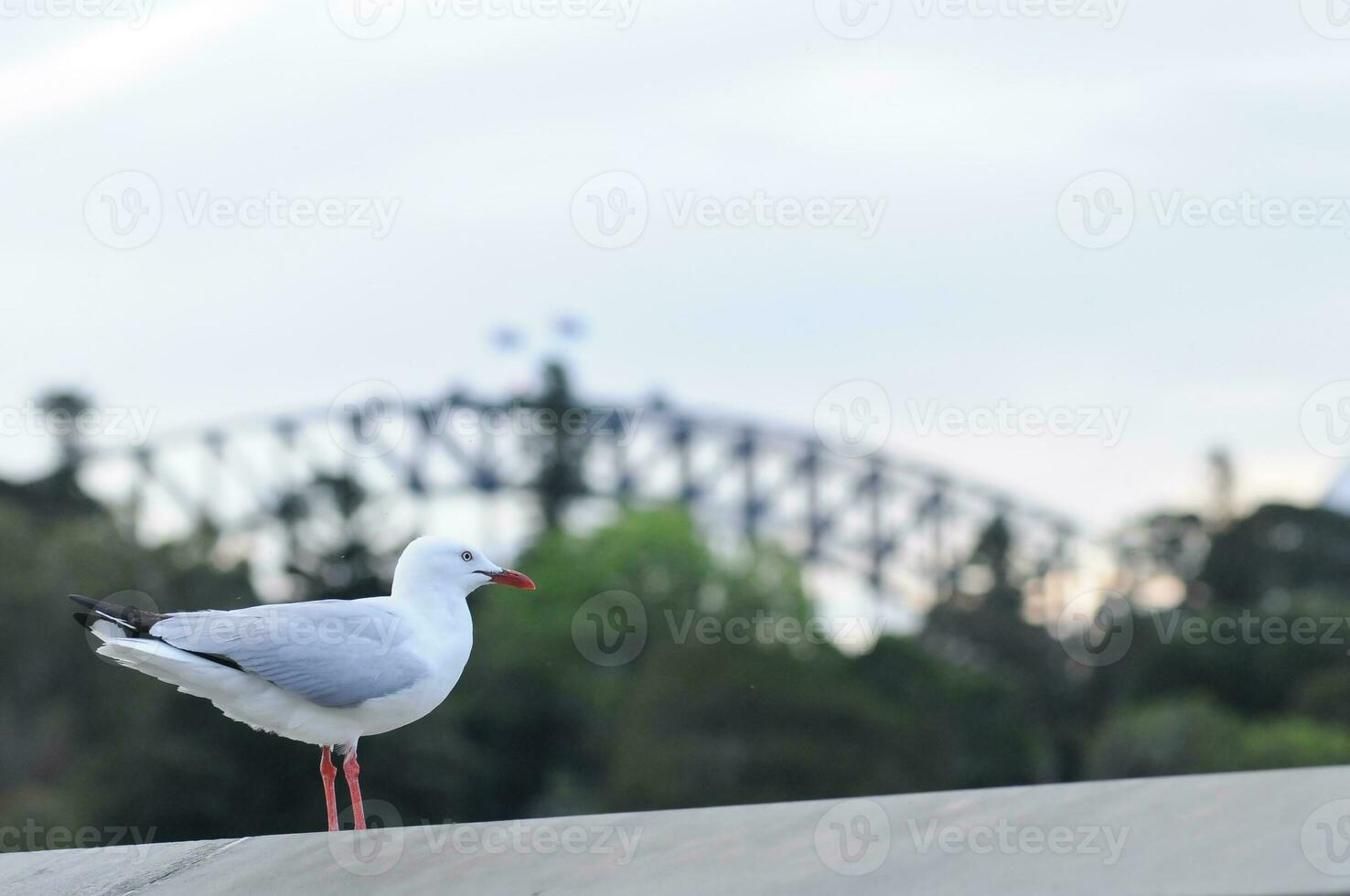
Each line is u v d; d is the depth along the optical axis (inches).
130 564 2190.0
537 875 297.6
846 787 2201.0
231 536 2266.2
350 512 2102.6
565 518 3523.6
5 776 1963.6
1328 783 312.7
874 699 2388.0
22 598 2084.2
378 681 376.5
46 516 2416.3
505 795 2536.9
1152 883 249.6
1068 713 2960.1
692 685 2269.9
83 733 2011.6
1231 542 3312.0
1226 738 2469.2
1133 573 3400.6
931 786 2352.4
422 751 1876.2
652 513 3289.9
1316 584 3228.3
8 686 2047.2
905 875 270.5
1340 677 2642.7
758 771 2191.2
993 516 3447.3
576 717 2618.1
